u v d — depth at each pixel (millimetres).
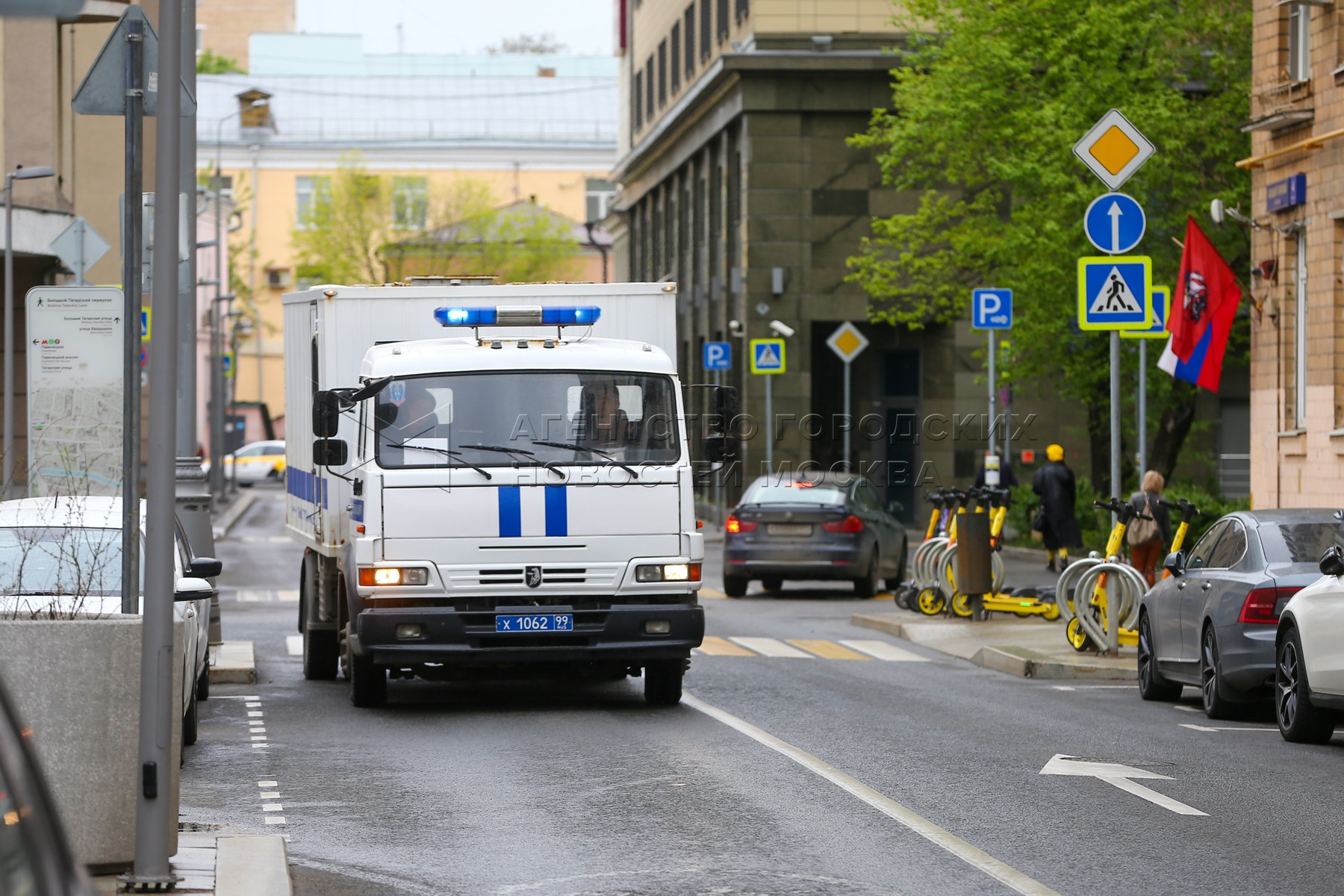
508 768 17359
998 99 49125
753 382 67562
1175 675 22812
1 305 53969
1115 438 27844
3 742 5012
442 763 17734
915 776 16828
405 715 21578
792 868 12734
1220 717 21438
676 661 22125
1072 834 13984
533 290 23500
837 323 69625
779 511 41250
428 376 21188
